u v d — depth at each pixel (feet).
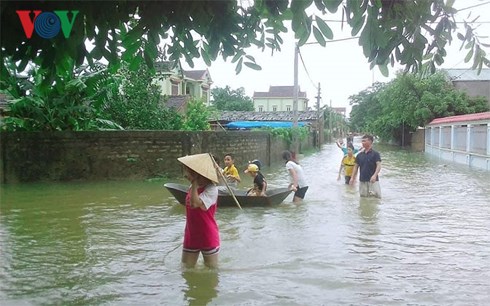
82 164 48.96
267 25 14.42
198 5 12.08
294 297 15.49
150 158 51.13
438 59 13.03
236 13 13.07
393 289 16.24
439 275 17.74
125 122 59.00
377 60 11.93
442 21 11.76
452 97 112.47
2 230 25.64
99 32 11.42
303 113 143.84
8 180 46.93
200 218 17.90
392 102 122.01
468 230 25.48
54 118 49.03
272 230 25.38
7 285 16.72
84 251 21.26
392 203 34.50
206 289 16.24
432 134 105.40
